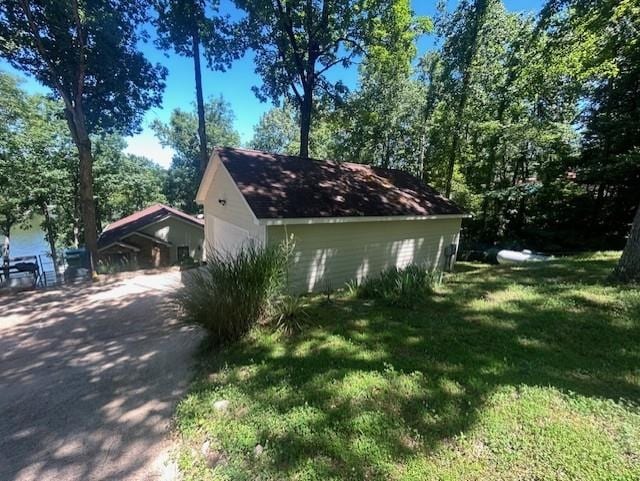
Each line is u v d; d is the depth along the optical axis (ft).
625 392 8.86
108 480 7.27
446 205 32.45
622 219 39.70
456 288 20.02
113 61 36.42
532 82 37.45
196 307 13.94
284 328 14.39
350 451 7.18
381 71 52.29
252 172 24.61
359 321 15.16
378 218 25.32
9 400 11.05
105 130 43.29
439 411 8.33
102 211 85.40
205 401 9.71
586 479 6.09
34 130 61.00
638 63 33.76
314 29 44.16
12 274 42.29
